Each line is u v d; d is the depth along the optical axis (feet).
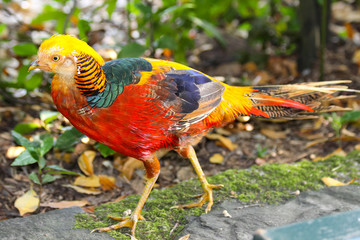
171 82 14.01
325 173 18.42
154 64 14.28
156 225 15.30
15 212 17.43
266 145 22.17
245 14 31.24
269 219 15.25
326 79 26.99
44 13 24.80
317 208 15.80
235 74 28.68
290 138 22.76
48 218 15.35
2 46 28.27
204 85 14.62
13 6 32.78
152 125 13.83
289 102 15.97
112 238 14.43
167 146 15.30
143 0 29.96
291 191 17.20
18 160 16.81
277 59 29.76
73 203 17.56
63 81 12.78
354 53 30.19
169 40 24.59
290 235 8.80
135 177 19.97
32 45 22.02
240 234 14.39
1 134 21.67
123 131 13.65
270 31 30.66
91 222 15.28
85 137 19.48
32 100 24.56
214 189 17.31
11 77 26.86
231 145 21.74
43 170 19.56
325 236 8.86
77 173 17.98
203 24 26.43
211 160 20.81
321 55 25.55
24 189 18.70
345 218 9.46
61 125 22.29
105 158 20.72
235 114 15.93
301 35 28.40
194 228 14.88
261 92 16.20
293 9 30.32
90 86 12.65
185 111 14.14
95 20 32.14
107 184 19.04
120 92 13.19
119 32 30.78
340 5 38.17
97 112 13.17
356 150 20.44
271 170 18.63
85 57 12.51
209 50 31.94
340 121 21.48
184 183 18.08
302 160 20.81
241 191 17.25
